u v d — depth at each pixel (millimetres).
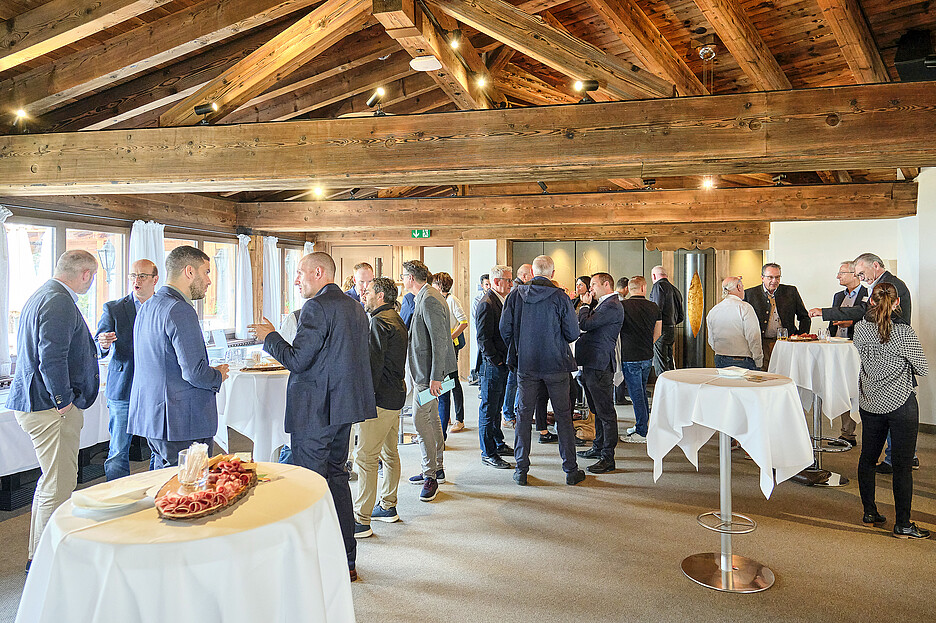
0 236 4691
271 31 4359
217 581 1394
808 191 6840
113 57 3854
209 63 4469
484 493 4121
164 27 3727
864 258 4605
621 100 3756
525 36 3473
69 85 3965
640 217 7336
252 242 8305
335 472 2809
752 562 3014
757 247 8727
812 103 3473
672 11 4750
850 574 2893
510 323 4398
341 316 2754
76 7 3301
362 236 9969
